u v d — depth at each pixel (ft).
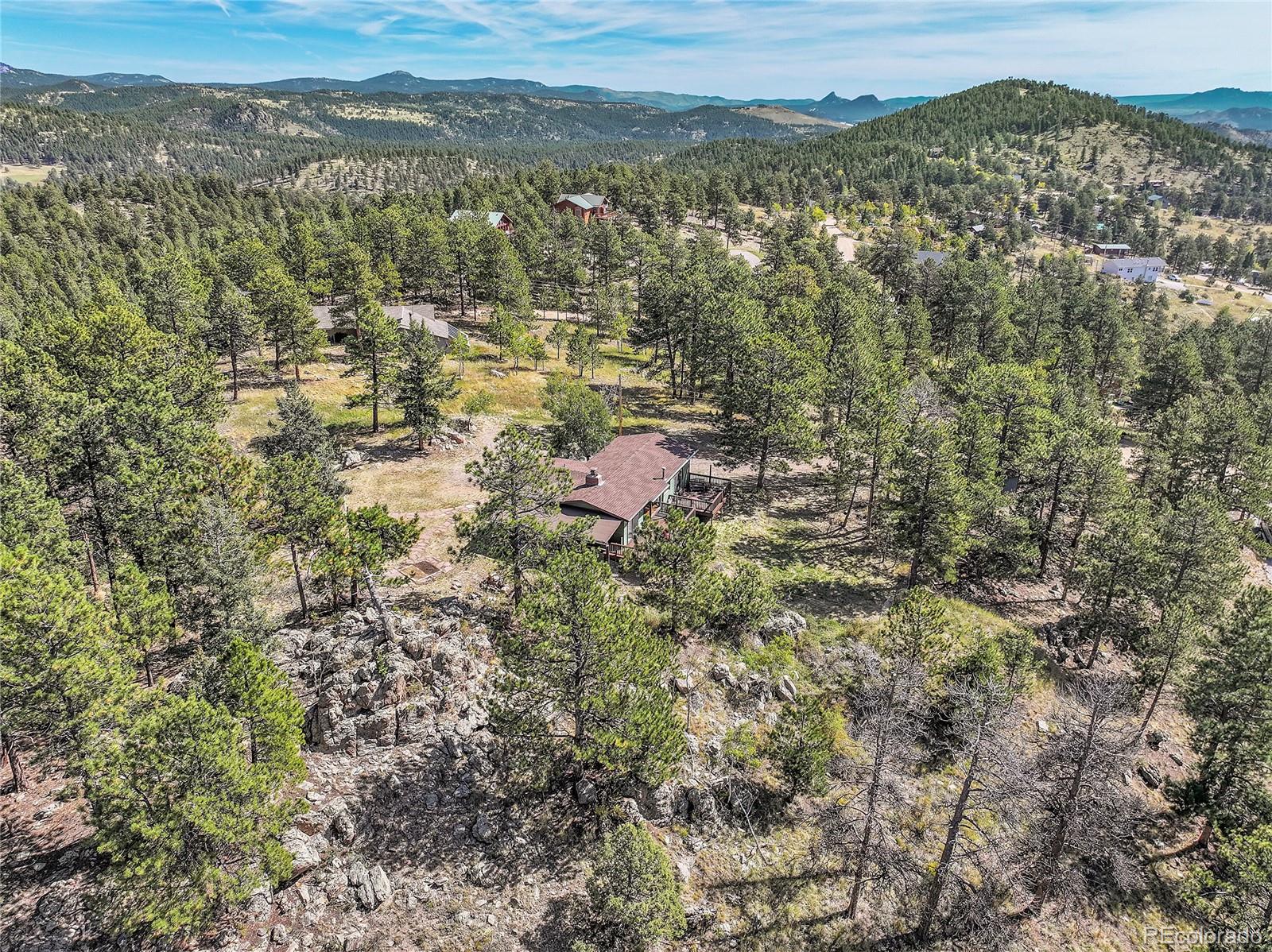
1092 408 238.27
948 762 109.70
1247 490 193.67
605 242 373.81
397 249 357.82
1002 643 125.59
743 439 185.57
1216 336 357.20
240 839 67.21
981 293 311.47
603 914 77.82
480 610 121.90
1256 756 99.30
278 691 78.54
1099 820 90.53
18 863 76.79
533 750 90.79
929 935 87.35
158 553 103.35
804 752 97.86
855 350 185.06
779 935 84.53
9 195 570.05
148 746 66.03
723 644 123.75
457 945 76.13
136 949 69.92
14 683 71.56
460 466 192.65
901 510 146.41
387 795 88.53
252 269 304.71
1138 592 135.74
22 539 95.76
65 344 166.61
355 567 111.75
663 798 94.22
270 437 185.37
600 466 165.58
